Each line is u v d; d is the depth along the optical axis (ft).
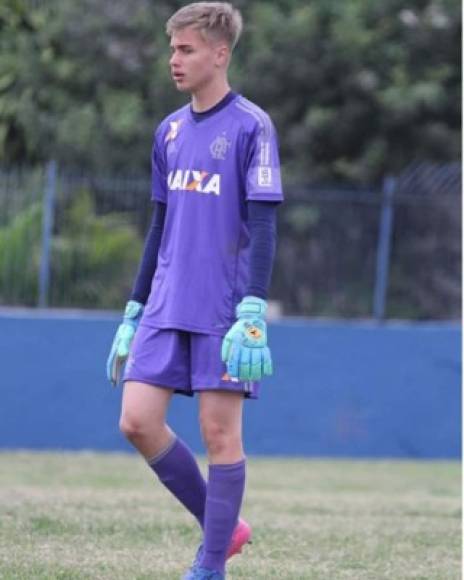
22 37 218.79
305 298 159.74
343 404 160.35
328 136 215.92
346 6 215.10
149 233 61.05
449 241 159.53
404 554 74.64
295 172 211.82
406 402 161.58
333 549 75.51
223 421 56.90
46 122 211.82
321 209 158.51
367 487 125.49
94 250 152.97
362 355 160.35
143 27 216.33
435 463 157.58
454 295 160.97
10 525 78.74
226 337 55.31
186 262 57.11
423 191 159.12
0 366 152.97
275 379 159.02
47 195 151.02
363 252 159.02
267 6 214.90
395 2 219.61
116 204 153.89
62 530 77.61
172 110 211.20
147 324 57.93
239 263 57.26
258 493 111.75
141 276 60.70
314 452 159.84
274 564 69.21
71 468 134.62
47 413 154.20
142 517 84.94
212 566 57.21
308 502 102.83
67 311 153.79
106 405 155.22
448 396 162.20
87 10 216.13
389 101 212.43
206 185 57.06
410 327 160.56
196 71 56.80
